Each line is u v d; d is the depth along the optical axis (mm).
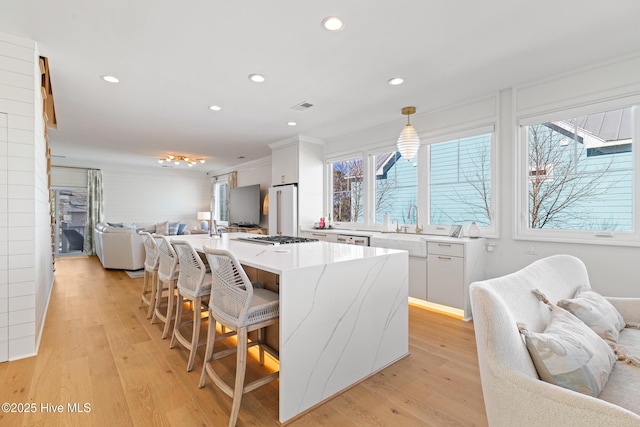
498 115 3246
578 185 2807
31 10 1935
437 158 3895
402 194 4328
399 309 2266
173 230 8000
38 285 2551
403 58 2562
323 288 1750
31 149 2268
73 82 3027
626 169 2559
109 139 5445
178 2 1877
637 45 2346
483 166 3465
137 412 1636
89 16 2004
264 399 1774
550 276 1664
